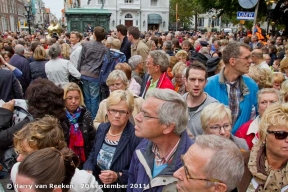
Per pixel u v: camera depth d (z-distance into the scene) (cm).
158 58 419
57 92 294
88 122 348
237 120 343
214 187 157
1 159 272
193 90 313
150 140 221
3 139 266
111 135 294
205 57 605
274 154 190
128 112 285
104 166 290
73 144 336
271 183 190
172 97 209
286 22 2567
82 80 636
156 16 5247
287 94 337
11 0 7988
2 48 815
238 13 888
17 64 618
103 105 380
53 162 169
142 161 223
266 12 2436
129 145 284
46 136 219
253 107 352
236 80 346
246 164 201
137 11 5175
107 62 605
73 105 339
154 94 213
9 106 288
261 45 1059
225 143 164
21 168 165
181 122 209
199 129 310
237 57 327
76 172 220
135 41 713
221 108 262
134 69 558
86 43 638
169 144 217
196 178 159
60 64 594
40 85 292
